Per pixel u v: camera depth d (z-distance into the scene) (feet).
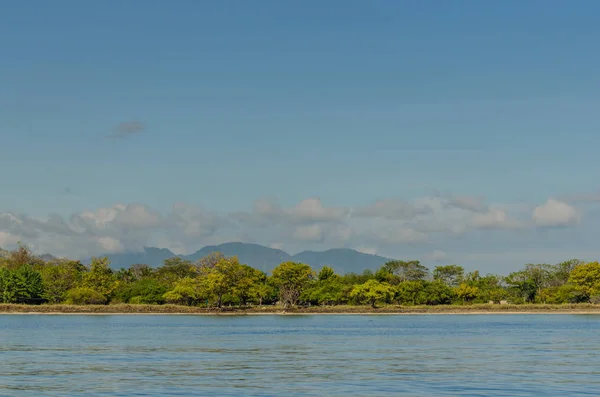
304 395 152.66
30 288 639.35
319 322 499.10
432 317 593.83
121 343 293.84
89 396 150.41
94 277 647.15
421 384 169.58
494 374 189.37
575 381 175.01
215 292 637.30
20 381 172.45
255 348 273.54
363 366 208.33
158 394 153.48
